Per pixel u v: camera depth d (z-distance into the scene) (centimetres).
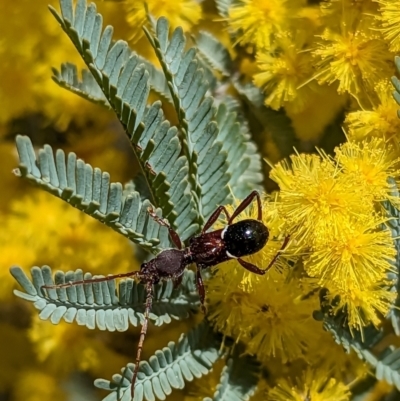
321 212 10
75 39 10
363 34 11
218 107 11
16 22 13
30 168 10
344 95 11
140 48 12
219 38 12
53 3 13
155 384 10
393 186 10
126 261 13
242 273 11
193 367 11
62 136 14
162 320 11
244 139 12
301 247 10
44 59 13
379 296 11
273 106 12
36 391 14
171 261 11
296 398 11
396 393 11
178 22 12
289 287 11
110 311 10
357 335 11
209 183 11
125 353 13
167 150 10
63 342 13
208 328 11
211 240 11
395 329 11
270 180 12
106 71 10
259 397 11
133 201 10
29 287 10
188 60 11
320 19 11
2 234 13
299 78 11
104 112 13
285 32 11
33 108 13
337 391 11
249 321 11
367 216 10
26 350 14
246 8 12
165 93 12
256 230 11
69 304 10
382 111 11
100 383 10
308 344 11
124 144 14
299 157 11
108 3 12
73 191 10
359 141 11
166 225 11
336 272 10
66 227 13
